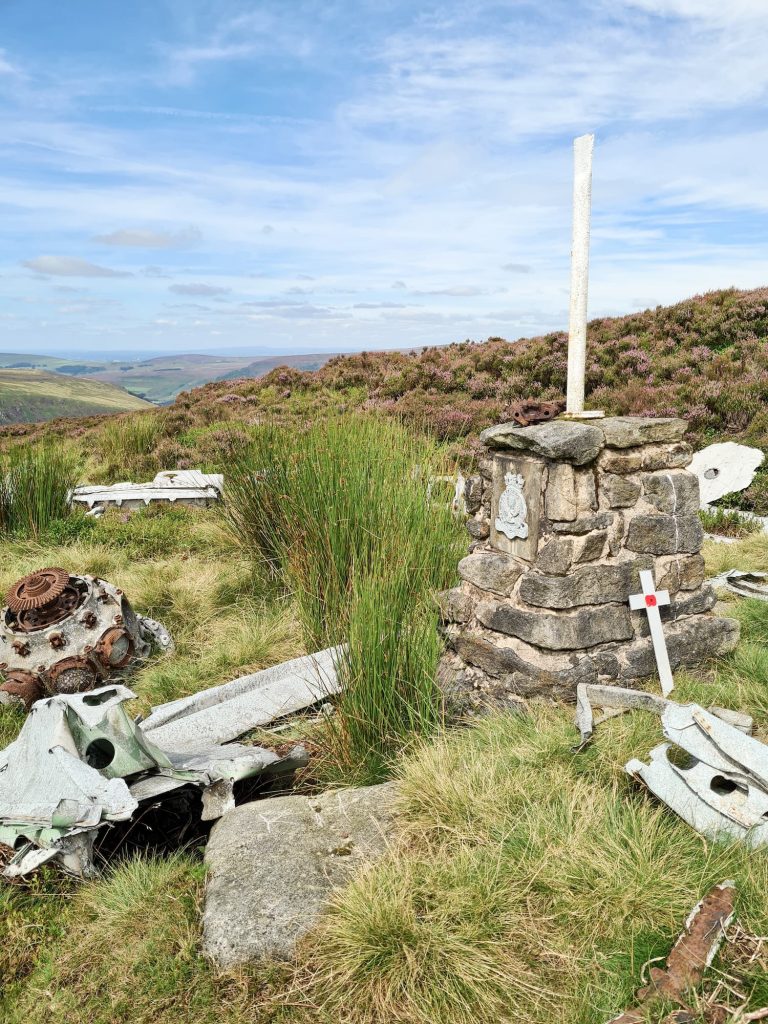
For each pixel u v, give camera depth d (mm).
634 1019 1692
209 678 4258
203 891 2275
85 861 2404
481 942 1964
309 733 3428
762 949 1866
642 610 3377
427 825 2441
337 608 4223
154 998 1921
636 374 13148
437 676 3631
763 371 11688
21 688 3865
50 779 2498
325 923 2057
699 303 15391
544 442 3139
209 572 5723
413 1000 1821
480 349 16922
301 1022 1817
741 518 7422
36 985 2031
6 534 6891
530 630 3258
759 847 2180
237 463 6168
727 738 2406
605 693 3014
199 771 2682
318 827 2475
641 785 2557
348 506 4488
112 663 4191
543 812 2402
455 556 4578
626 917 2008
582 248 3330
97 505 8273
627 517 3334
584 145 3244
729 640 3586
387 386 15328
